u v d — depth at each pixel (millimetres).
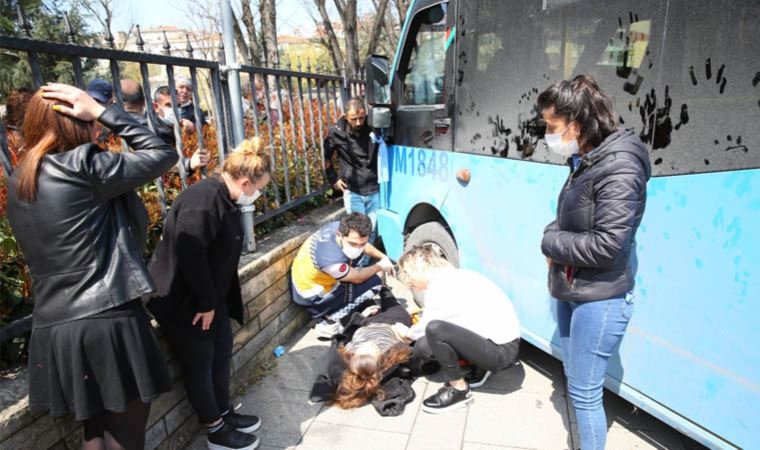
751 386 1854
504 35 2770
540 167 2646
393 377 3164
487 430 2727
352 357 3020
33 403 1712
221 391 2633
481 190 3113
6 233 2160
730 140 1835
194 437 2715
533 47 2600
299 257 3674
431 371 3299
